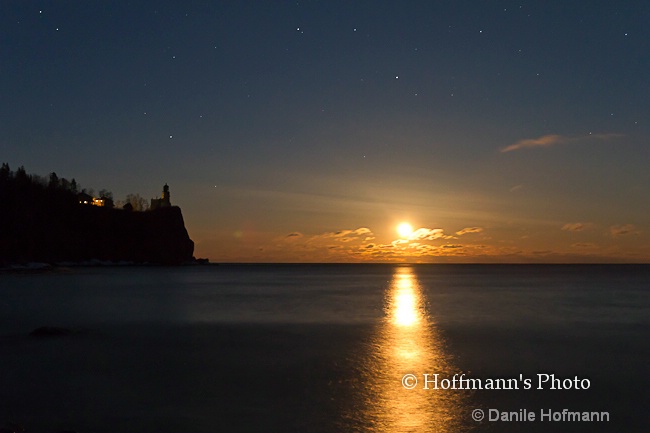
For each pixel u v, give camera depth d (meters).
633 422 15.44
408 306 53.03
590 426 15.05
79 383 19.39
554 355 25.14
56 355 24.73
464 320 40.44
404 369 21.91
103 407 16.44
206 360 23.69
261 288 86.25
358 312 46.56
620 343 28.91
